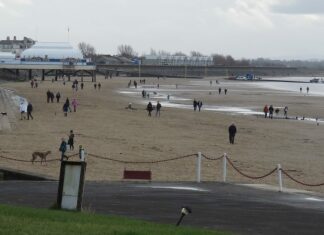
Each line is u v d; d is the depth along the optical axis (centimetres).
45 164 3531
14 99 9038
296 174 3659
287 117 8506
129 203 2088
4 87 13150
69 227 1365
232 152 4619
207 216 1880
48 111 7619
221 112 8938
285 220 1856
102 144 4684
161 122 6881
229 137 5388
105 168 3478
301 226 1769
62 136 5038
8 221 1393
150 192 2381
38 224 1382
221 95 13412
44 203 2003
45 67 18925
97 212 1858
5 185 2447
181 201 2169
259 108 10019
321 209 2105
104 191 2373
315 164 4197
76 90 13012
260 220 1841
